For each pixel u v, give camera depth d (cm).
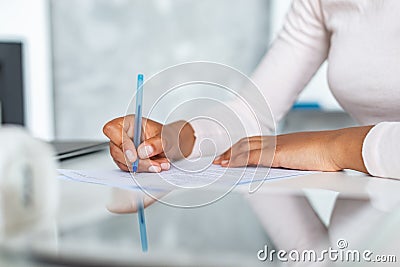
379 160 56
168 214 30
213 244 22
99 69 273
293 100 99
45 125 267
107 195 40
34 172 29
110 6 270
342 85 87
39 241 23
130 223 27
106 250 21
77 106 276
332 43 90
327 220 29
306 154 63
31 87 262
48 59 268
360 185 49
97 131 276
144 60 270
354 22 85
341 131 65
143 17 269
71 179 51
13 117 258
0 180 27
